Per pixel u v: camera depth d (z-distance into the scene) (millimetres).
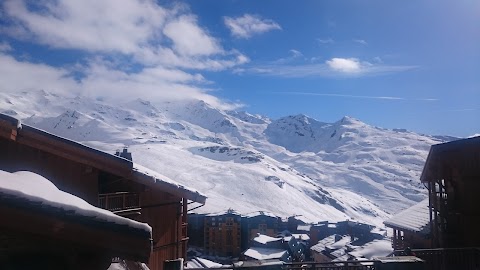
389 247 38094
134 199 15016
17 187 3971
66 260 4535
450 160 22219
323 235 76688
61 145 11727
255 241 68188
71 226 4043
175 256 17609
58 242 4414
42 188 4289
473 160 20672
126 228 4285
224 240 96875
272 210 173250
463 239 20984
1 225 3941
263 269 10008
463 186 21203
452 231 21969
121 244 4305
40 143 11359
